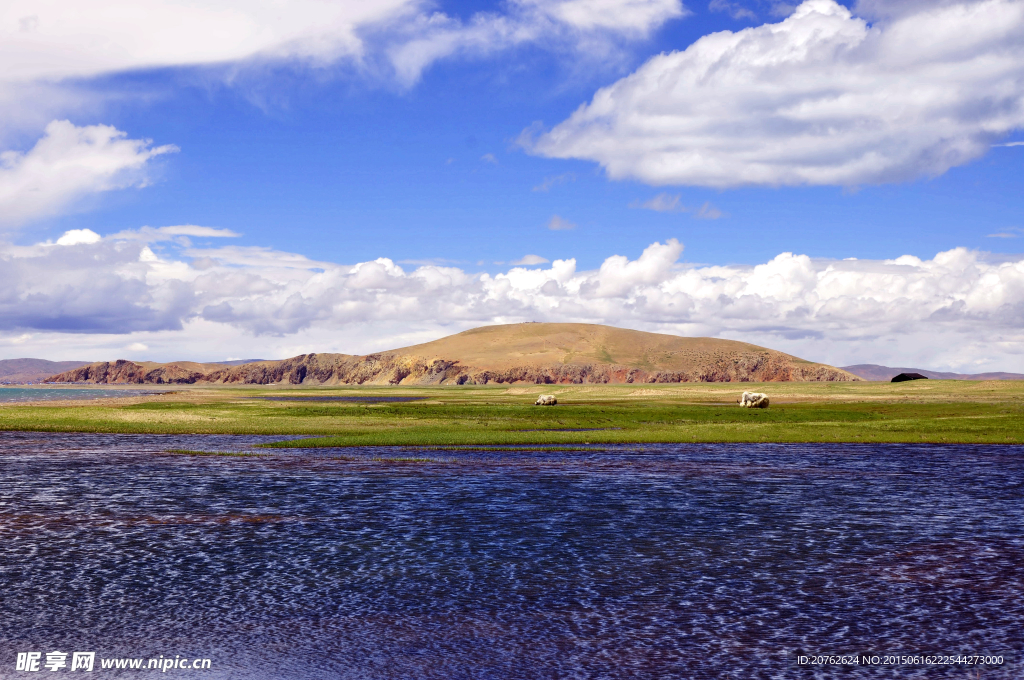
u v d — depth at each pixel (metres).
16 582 16.17
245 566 17.62
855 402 92.38
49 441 50.44
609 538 20.92
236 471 35.53
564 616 14.18
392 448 47.59
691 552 19.25
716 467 38.06
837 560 18.44
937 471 36.59
